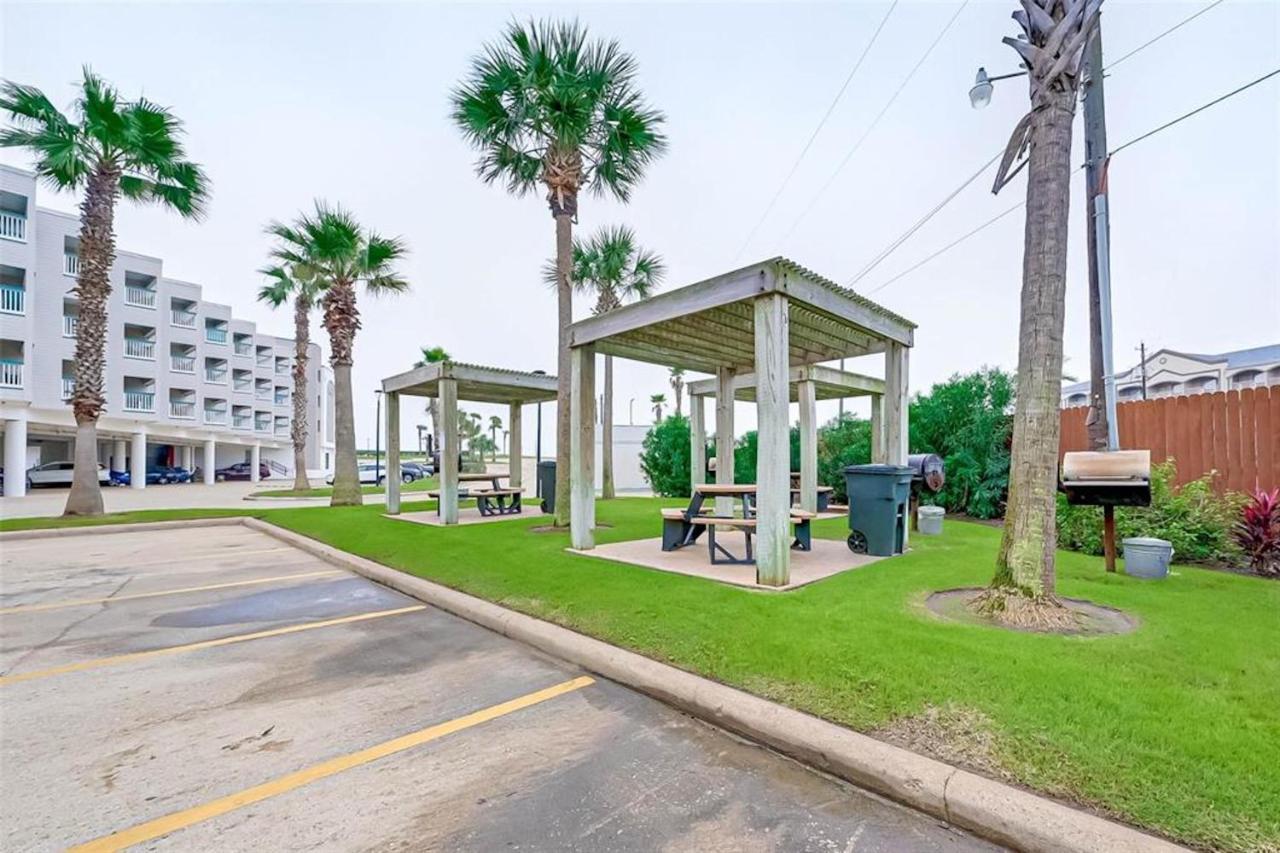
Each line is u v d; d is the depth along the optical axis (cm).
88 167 1116
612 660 326
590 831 186
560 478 890
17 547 834
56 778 219
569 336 675
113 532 999
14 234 2014
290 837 183
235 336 3603
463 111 894
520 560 600
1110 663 280
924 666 280
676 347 750
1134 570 477
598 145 962
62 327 2295
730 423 866
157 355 2803
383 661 355
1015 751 207
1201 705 234
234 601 508
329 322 1472
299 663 351
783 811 197
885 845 179
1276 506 502
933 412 1022
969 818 185
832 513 1107
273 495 2041
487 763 231
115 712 280
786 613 379
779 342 471
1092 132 679
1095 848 162
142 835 185
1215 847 158
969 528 822
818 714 247
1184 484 620
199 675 330
